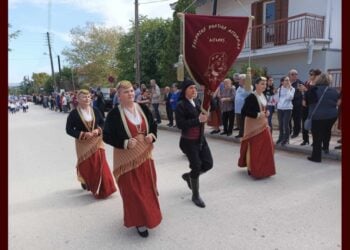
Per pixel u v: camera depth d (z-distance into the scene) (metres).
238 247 3.51
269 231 3.85
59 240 3.81
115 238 3.82
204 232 3.87
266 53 14.07
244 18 4.21
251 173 5.79
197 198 4.75
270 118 9.25
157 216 3.83
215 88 4.30
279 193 5.07
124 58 25.52
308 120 6.81
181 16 4.01
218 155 7.78
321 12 12.98
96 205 4.86
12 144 10.82
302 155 7.47
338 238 3.65
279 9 14.19
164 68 18.44
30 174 6.70
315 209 4.43
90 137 4.99
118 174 3.79
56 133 13.38
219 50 4.16
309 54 12.48
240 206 4.61
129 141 3.67
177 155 8.02
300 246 3.50
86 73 41.66
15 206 4.89
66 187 5.75
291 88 8.05
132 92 3.79
